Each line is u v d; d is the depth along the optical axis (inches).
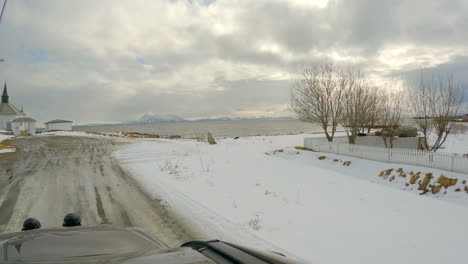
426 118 747.4
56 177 534.0
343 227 281.7
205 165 673.6
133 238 97.0
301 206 356.5
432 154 574.2
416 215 325.1
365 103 901.2
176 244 226.8
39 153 964.6
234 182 493.0
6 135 2329.0
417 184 533.3
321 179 519.8
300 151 909.8
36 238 85.7
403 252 222.8
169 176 546.9
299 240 245.1
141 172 591.5
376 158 700.0
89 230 101.8
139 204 349.7
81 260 64.1
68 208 327.0
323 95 937.5
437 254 219.8
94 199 370.9
